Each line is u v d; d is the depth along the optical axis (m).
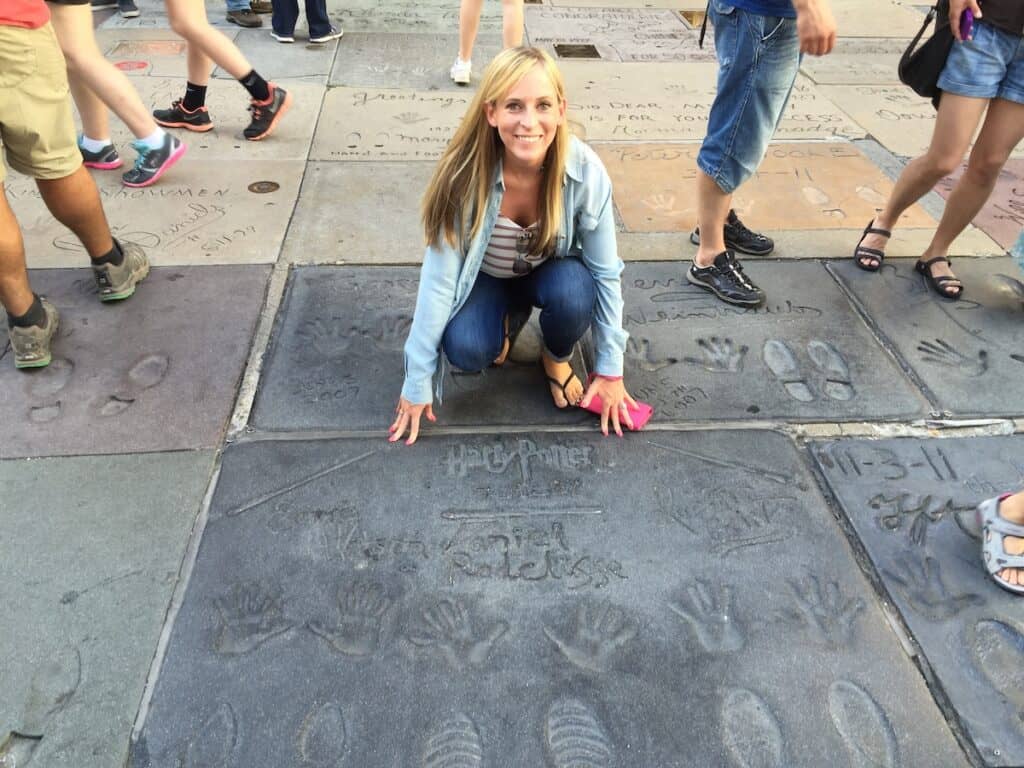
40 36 2.04
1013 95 2.31
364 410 2.16
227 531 1.81
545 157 1.71
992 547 1.75
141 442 2.04
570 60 4.80
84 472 1.95
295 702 1.49
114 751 1.41
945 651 1.61
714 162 2.49
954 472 2.02
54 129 2.14
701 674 1.55
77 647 1.57
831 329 2.53
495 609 1.67
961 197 2.59
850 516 1.89
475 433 2.10
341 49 4.89
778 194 3.33
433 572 1.74
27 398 2.17
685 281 2.77
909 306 2.65
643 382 2.30
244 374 2.28
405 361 1.96
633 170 3.50
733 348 2.44
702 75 4.64
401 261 2.82
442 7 5.84
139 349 2.36
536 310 2.60
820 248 2.97
